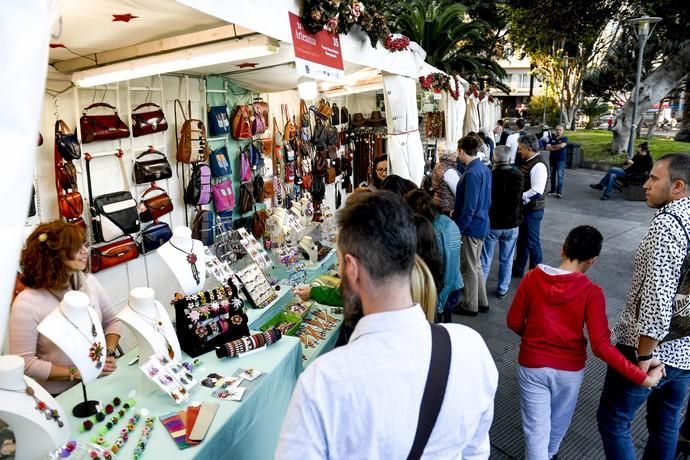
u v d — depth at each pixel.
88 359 1.65
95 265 2.75
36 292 1.83
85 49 2.36
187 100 3.42
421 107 7.95
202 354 2.18
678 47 13.30
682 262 1.77
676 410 2.07
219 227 3.58
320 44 2.32
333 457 0.84
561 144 9.78
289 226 3.80
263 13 1.81
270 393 2.02
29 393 1.35
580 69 21.23
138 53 2.32
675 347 1.91
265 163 4.30
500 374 3.37
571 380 2.08
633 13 13.09
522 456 2.57
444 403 0.87
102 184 2.86
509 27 16.95
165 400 1.83
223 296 2.36
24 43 0.87
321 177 5.32
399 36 3.44
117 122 2.83
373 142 6.84
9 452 1.28
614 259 5.90
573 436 2.72
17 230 0.85
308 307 3.03
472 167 3.84
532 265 5.07
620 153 14.59
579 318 2.03
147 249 3.10
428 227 1.94
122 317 1.95
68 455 1.48
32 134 0.88
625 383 2.00
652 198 1.90
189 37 2.17
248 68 3.40
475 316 4.25
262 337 2.22
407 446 0.85
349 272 0.92
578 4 13.24
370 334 0.88
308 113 5.11
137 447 1.54
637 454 2.56
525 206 4.89
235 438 1.76
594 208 8.86
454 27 11.58
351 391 0.83
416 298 1.26
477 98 8.70
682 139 19.31
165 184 3.33
